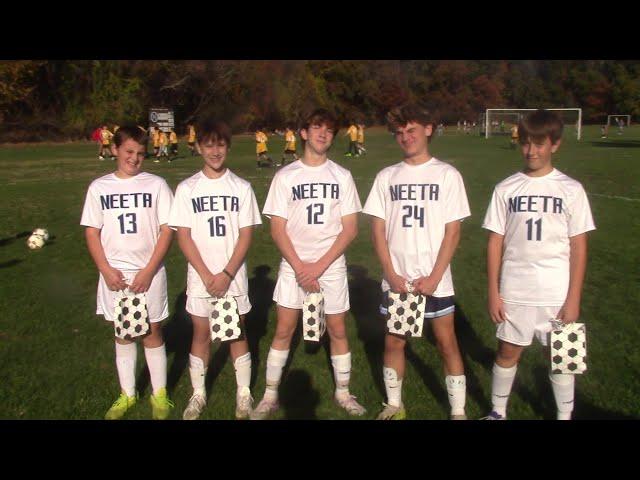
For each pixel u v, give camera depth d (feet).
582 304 18.39
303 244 12.18
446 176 11.41
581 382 13.42
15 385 13.65
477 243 27.20
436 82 227.81
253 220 12.51
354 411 12.45
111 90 137.28
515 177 11.17
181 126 161.17
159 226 12.53
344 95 193.47
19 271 23.35
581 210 10.59
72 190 48.98
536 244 10.71
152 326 12.46
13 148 115.65
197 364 12.73
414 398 13.01
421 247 11.41
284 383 13.79
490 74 244.42
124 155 12.27
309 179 12.12
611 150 88.94
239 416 12.42
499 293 11.26
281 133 168.45
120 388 13.57
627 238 27.55
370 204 11.95
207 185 12.24
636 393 12.89
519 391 13.25
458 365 11.92
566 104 232.53
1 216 36.52
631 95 214.07
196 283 12.26
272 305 19.08
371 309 18.61
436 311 11.52
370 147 108.47
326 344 15.92
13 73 123.85
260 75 165.58
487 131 144.05
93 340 16.19
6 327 17.08
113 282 11.97
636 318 17.17
